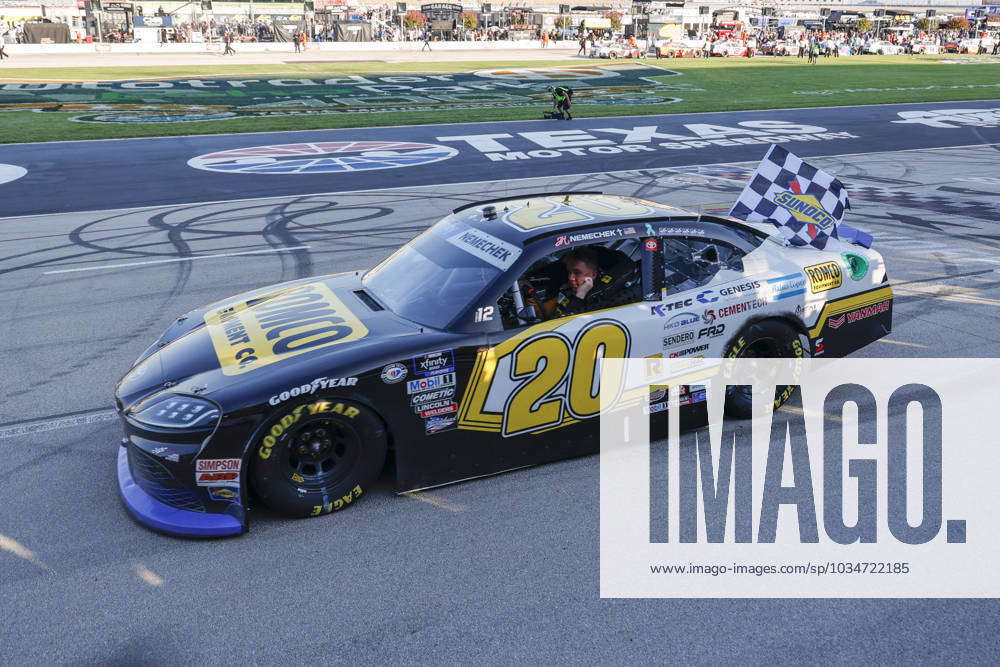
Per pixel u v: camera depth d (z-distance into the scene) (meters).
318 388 3.44
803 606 3.08
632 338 4.09
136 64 42.00
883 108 27.27
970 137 20.98
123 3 60.62
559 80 36.69
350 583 3.20
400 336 3.72
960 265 8.20
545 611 3.04
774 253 4.68
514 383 3.86
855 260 4.93
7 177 15.00
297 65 42.91
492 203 4.86
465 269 4.07
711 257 4.42
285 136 20.83
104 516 3.70
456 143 19.67
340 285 4.61
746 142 19.84
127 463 3.94
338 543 3.47
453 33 64.19
